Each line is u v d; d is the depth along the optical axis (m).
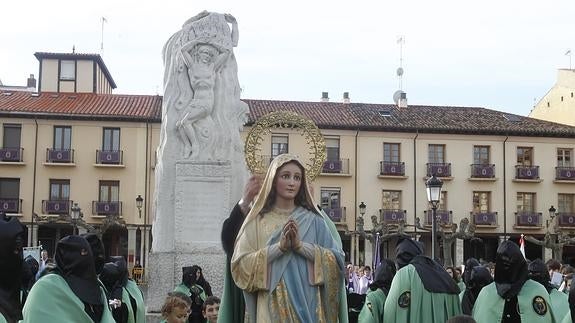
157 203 15.91
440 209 56.72
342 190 55.81
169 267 15.42
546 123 60.31
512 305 8.05
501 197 57.41
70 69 60.41
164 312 7.41
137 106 56.03
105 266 8.90
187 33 16.48
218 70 16.45
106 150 53.84
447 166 56.66
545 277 9.33
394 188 56.25
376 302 9.70
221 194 15.83
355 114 58.38
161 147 16.33
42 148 53.56
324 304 5.11
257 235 5.25
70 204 53.06
